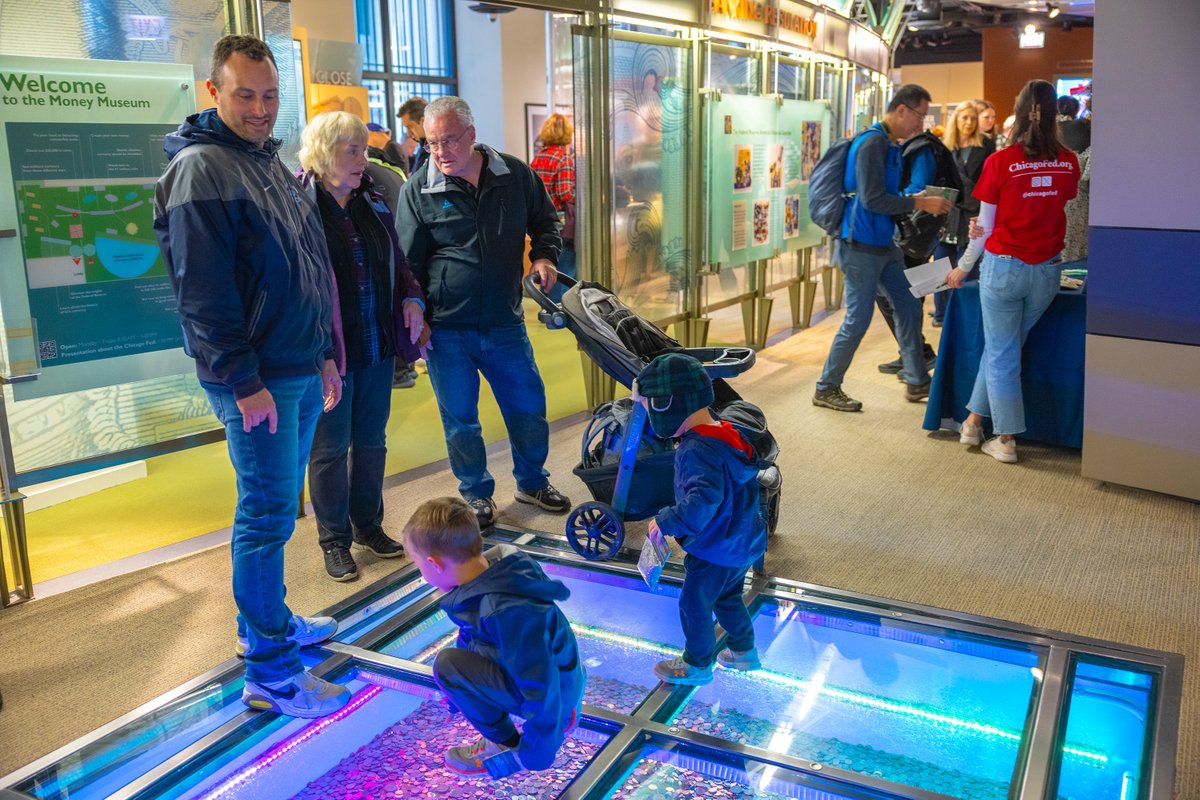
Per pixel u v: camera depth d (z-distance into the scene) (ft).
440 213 12.06
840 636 9.90
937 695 8.88
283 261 7.86
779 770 7.66
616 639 9.97
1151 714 8.21
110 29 10.87
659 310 20.16
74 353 10.89
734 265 22.00
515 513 13.41
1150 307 13.12
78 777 7.75
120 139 10.96
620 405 11.93
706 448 7.98
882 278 18.30
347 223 10.73
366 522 11.92
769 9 22.67
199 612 10.66
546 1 15.31
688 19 19.04
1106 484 14.48
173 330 11.74
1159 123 12.47
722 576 8.43
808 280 27.07
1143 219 12.88
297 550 12.26
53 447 11.26
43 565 11.91
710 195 20.67
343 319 10.81
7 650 9.87
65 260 10.69
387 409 11.66
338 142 10.21
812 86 26.66
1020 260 14.46
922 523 12.98
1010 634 9.55
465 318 12.25
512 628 6.79
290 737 8.41
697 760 7.84
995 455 15.62
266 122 7.67
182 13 11.43
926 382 18.99
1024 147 14.15
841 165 17.53
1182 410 13.21
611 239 17.66
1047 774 7.34
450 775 7.85
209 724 8.50
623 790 7.53
